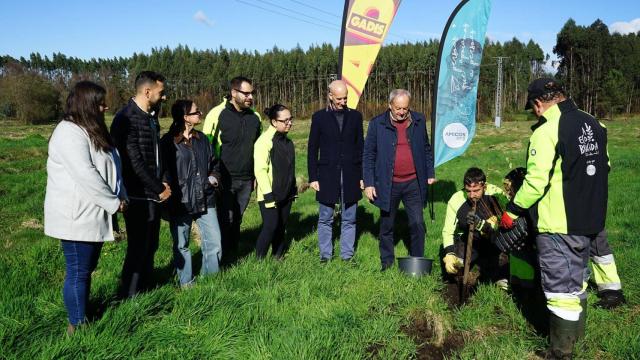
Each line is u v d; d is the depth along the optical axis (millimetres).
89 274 3701
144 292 4547
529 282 4527
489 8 7004
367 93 82312
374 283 4895
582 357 3627
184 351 3527
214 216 4992
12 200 10062
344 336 3830
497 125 46812
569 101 3592
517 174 4582
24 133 30609
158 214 4355
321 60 84812
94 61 116688
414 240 5586
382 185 5414
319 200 5738
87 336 3518
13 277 4945
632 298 4539
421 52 79938
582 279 3639
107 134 3602
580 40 71625
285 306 4367
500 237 4059
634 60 76125
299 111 83438
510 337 3934
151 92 4117
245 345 3709
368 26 6805
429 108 72688
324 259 5777
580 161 3451
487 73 77125
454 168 14758
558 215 3514
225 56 96875
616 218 7867
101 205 3449
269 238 5574
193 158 4695
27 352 3379
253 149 5891
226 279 4898
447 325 4133
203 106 81062
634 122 48281
